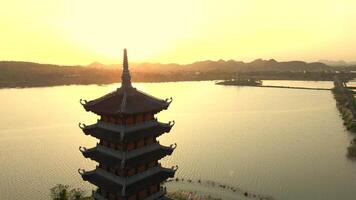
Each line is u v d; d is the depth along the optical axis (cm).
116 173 5662
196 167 12925
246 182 11450
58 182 11575
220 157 14188
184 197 9844
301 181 11556
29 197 10412
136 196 5716
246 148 15575
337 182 11444
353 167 12862
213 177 11869
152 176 5925
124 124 5503
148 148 5866
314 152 14825
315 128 19525
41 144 16375
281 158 14025
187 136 17888
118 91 5844
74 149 15538
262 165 13188
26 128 19800
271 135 18025
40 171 12631
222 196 10262
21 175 12225
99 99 5888
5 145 16162
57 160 13925
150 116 5969
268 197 10244
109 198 5828
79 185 11288
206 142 16638
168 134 18300
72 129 19625
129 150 5556
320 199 10150
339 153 14612
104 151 5809
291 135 17962
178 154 14612
